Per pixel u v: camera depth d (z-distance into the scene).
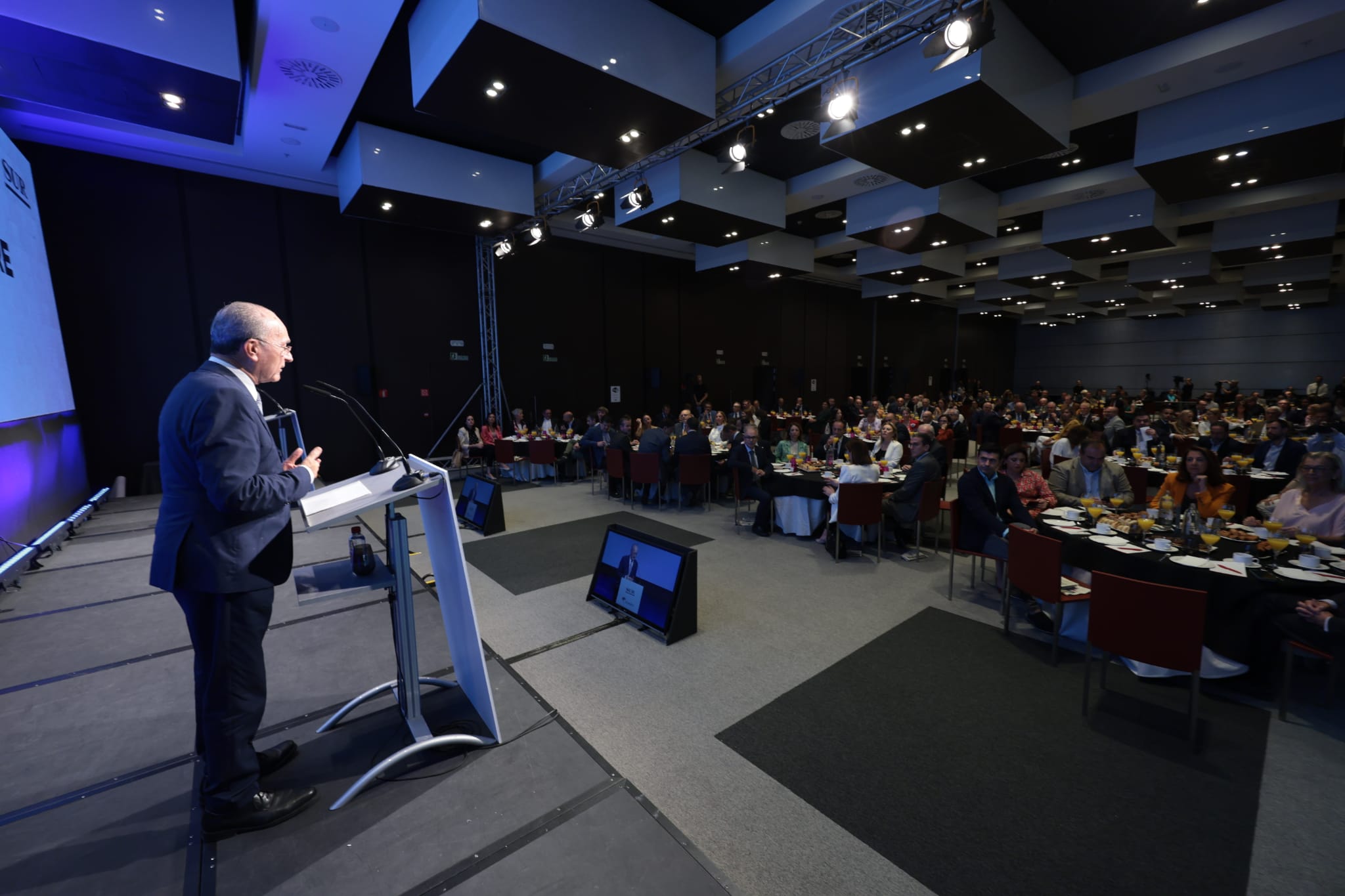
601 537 5.64
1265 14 4.64
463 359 10.10
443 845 1.75
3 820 1.86
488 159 7.52
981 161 5.89
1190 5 4.59
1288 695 2.54
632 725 2.51
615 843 1.77
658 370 12.73
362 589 1.94
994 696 2.75
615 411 12.30
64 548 5.03
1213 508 3.69
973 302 20.31
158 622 3.51
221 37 4.44
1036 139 5.38
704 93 4.95
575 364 11.60
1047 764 2.24
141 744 2.31
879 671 3.00
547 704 2.59
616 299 12.12
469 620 2.04
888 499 5.02
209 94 4.81
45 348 5.69
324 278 8.63
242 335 1.72
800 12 4.43
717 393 14.15
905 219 8.23
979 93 4.56
